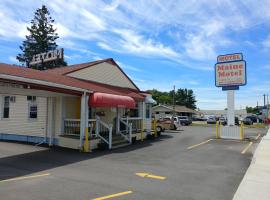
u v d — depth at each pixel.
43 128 17.98
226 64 23.92
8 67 14.15
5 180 9.11
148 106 24.25
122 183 9.00
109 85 22.58
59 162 12.34
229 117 23.56
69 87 14.59
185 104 119.56
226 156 14.45
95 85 19.58
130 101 18.98
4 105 20.64
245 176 10.11
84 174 10.13
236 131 22.59
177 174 10.38
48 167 11.27
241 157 14.20
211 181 9.45
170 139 22.28
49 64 46.62
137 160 13.08
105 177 9.74
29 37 56.22
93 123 17.86
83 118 15.94
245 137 24.25
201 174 10.42
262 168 11.42
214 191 8.33
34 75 13.95
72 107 18.00
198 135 25.95
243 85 23.16
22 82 12.06
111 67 23.20
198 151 16.02
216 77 24.28
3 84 12.06
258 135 28.22
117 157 13.80
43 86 13.18
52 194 7.71
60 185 8.62
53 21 57.69
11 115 20.09
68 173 10.25
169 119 34.22
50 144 17.22
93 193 7.88
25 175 9.84
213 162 12.80
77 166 11.55
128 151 15.78
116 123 20.02
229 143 19.92
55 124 17.45
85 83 18.61
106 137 17.78
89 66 20.83
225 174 10.47
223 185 8.97
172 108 73.81
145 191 8.20
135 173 10.42
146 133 22.98
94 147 16.34
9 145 17.30
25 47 56.09
